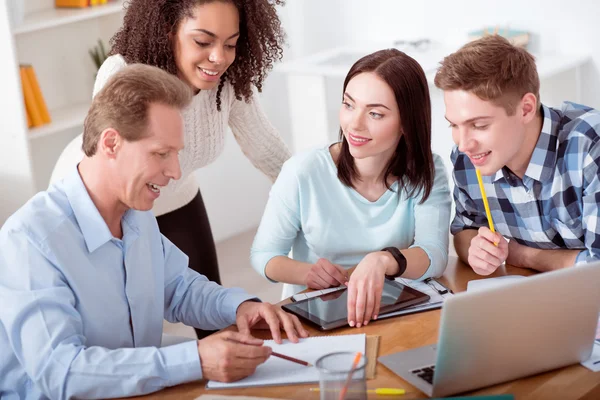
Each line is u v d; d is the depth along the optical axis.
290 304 1.75
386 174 1.96
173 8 2.07
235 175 4.25
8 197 3.37
